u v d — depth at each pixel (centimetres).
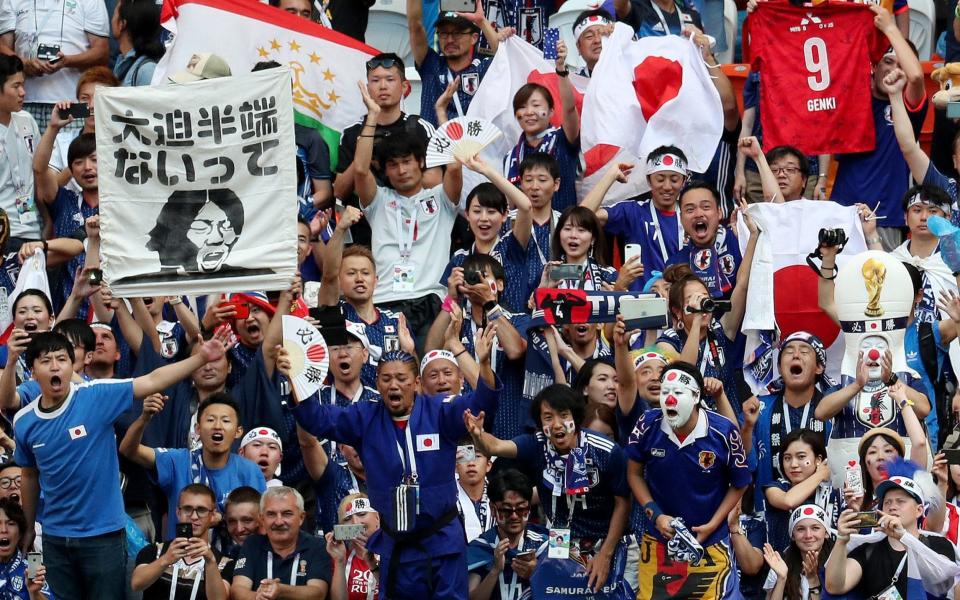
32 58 5031
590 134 4534
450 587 3331
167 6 4650
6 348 4034
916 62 4488
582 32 4738
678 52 4600
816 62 4531
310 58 4700
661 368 3634
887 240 4516
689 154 4541
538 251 4194
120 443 3747
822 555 3456
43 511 3512
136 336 3928
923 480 3419
